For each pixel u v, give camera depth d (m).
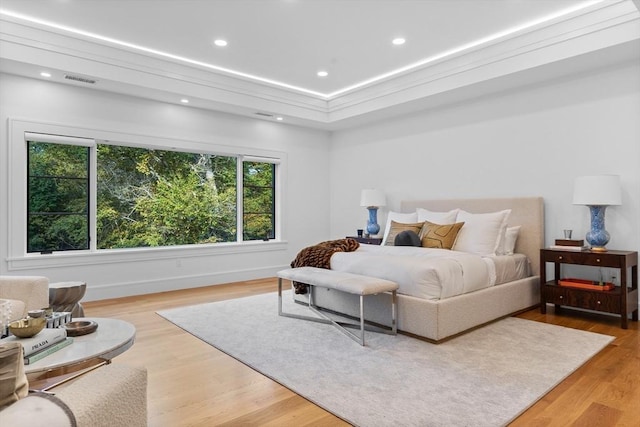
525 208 4.40
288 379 2.41
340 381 2.38
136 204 5.25
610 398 2.15
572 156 4.15
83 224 4.70
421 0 3.30
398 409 2.04
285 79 5.34
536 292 4.17
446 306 3.06
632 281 3.69
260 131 6.07
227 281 5.76
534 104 4.43
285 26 3.75
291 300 4.57
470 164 5.02
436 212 5.04
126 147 5.16
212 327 3.51
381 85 5.33
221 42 4.12
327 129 6.77
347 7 3.40
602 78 3.94
